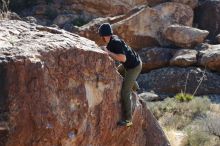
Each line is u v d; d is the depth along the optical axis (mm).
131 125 7418
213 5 26703
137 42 24109
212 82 20594
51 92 5582
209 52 21719
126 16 24578
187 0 26609
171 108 17500
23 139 5254
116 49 6668
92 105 6461
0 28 6828
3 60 5102
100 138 6789
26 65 5238
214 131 15242
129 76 6996
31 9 29578
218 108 17844
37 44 5840
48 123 5504
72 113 5973
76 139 6102
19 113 5168
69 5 30062
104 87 6699
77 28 23328
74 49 6078
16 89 5148
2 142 5027
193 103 17688
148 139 8695
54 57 5746
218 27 26375
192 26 26469
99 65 6523
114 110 7016
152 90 20672
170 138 14000
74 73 6043
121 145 7625
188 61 21359
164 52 22578
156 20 24516
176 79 20922
